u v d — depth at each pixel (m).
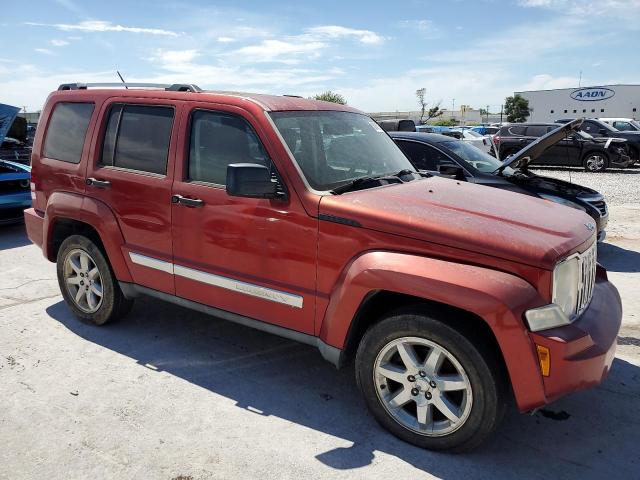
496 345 2.86
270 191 3.28
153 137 4.04
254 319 3.64
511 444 3.15
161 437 3.16
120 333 4.63
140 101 4.14
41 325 4.79
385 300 3.27
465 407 2.88
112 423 3.29
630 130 21.50
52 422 3.29
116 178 4.19
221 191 3.63
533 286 2.76
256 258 3.51
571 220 3.33
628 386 3.86
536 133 19.12
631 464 3.00
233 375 3.94
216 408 3.49
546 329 2.72
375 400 3.18
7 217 8.32
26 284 5.97
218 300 3.78
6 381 3.78
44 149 4.82
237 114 3.63
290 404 3.55
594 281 3.43
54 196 4.62
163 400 3.57
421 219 3.01
